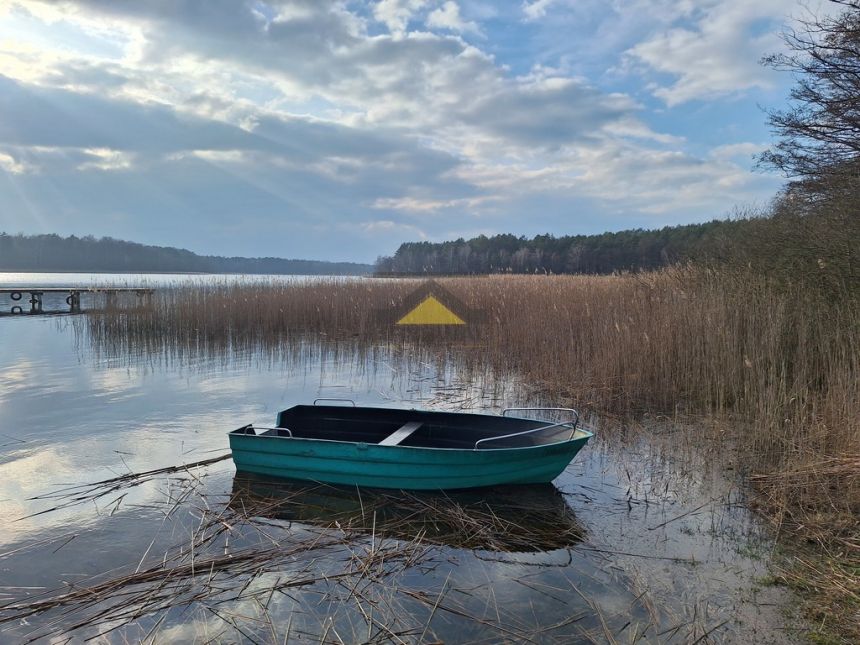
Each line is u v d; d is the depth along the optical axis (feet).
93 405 30.17
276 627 11.57
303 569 13.85
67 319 72.49
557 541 15.08
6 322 69.41
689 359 29.66
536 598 12.48
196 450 22.98
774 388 23.54
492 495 18.04
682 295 34.58
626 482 19.01
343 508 17.22
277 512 17.02
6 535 15.69
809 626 11.15
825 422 19.84
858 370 21.16
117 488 18.89
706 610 11.82
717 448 21.65
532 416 27.40
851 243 28.32
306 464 18.76
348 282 69.05
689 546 14.60
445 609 12.10
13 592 13.03
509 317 45.57
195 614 12.05
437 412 21.30
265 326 54.49
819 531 14.67
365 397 31.99
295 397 32.09
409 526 16.08
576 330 37.96
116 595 12.77
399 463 17.88
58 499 18.07
